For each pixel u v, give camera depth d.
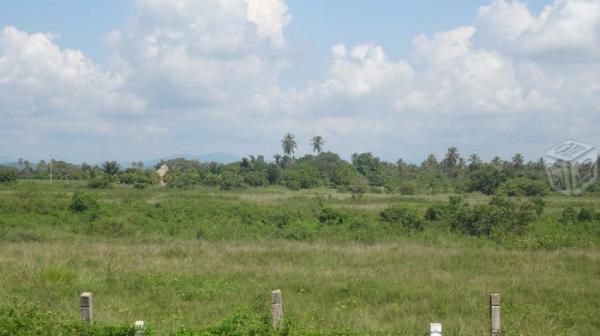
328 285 14.99
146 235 26.53
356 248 22.61
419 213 33.38
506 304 13.11
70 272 15.17
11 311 9.82
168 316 11.78
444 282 15.58
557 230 27.94
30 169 107.88
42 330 9.05
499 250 22.77
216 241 25.78
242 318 9.75
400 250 22.09
